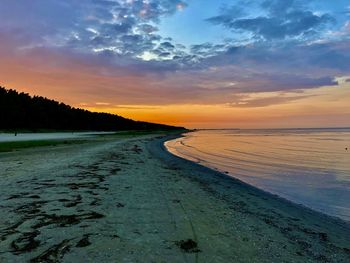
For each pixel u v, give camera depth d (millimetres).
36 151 27781
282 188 15961
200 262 5859
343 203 12844
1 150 27797
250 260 6191
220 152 39281
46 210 8648
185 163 24516
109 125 168250
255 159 30562
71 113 142250
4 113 103375
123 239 6762
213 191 13453
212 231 7773
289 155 34969
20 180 13023
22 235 6746
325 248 7488
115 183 13148
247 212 10281
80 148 33625
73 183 12633
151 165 20969
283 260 6402
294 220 9930
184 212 9312
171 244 6656
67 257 5738
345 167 24422
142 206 9648
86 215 8320
